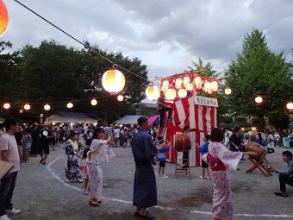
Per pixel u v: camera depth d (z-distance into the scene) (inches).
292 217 276.4
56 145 1127.0
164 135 671.8
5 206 258.8
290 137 1273.4
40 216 269.9
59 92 1547.7
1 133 263.7
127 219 266.2
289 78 1498.5
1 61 1257.4
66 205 304.8
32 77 1550.2
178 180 453.7
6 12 185.9
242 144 709.3
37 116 1582.2
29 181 425.1
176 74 698.8
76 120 1601.9
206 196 352.5
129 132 1186.6
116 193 358.6
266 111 1488.7
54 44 1643.7
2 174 211.6
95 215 275.4
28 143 652.7
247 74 1509.6
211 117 671.8
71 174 422.3
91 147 309.1
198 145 634.2
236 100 1524.4
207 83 722.2
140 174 269.7
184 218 271.1
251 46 1619.1
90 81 1718.8
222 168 234.4
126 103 1787.6
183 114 641.0
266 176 498.3
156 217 273.4
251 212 291.6
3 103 1269.7
